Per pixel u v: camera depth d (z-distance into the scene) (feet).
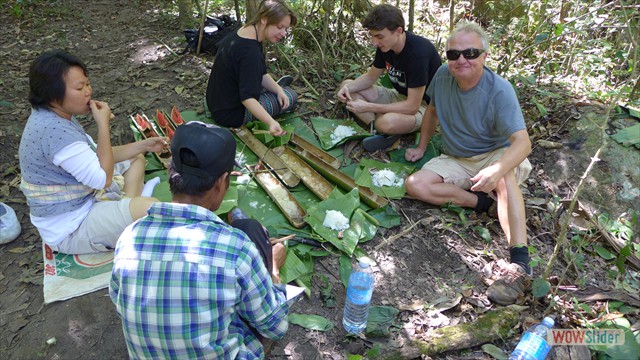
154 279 4.69
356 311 7.41
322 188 10.67
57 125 7.22
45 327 7.61
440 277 8.94
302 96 14.32
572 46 15.84
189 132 4.91
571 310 8.30
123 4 21.38
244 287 4.92
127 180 9.68
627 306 8.45
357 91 12.87
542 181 11.53
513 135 9.12
